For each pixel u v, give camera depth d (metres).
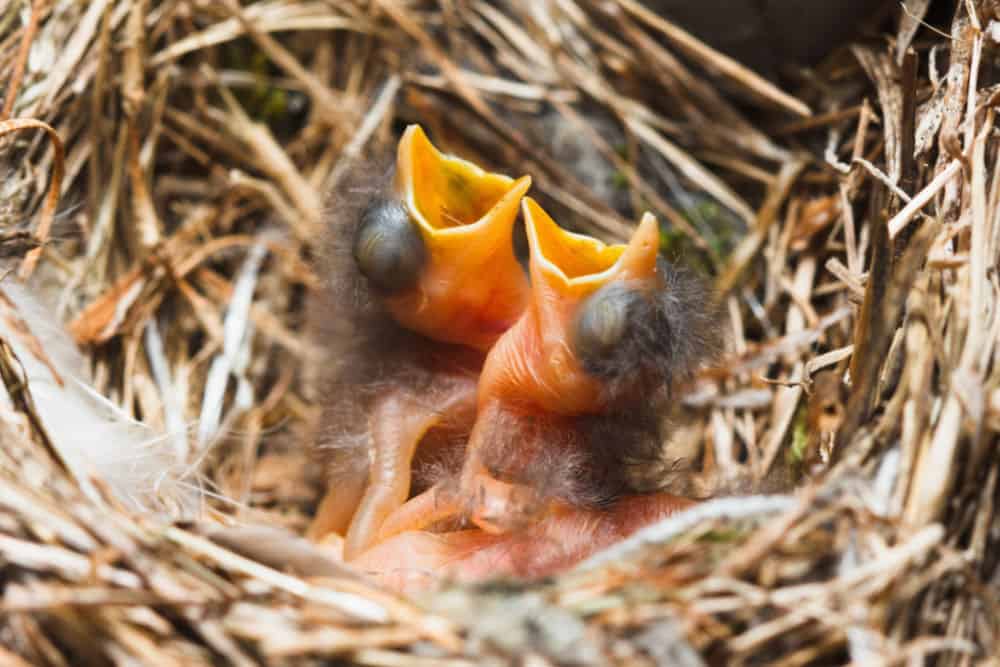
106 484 0.19
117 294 0.22
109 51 0.23
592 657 0.18
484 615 0.18
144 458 0.20
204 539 0.18
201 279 0.23
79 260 0.22
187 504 0.20
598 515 0.20
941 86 0.21
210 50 0.24
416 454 0.21
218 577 0.18
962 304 0.19
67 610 0.18
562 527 0.20
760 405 0.22
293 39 0.24
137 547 0.18
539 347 0.20
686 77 0.24
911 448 0.18
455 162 0.20
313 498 0.22
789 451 0.21
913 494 0.18
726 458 0.21
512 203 0.20
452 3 0.24
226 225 0.23
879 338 0.19
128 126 0.23
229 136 0.24
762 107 0.23
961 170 0.20
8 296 0.20
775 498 0.19
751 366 0.21
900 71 0.21
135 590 0.18
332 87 0.24
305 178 0.24
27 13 0.22
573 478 0.20
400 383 0.21
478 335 0.21
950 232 0.19
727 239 0.23
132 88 0.23
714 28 0.23
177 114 0.23
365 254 0.20
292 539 0.18
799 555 0.18
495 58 0.24
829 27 0.23
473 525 0.20
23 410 0.19
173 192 0.23
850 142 0.22
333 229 0.21
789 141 0.23
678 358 0.20
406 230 0.20
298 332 0.23
